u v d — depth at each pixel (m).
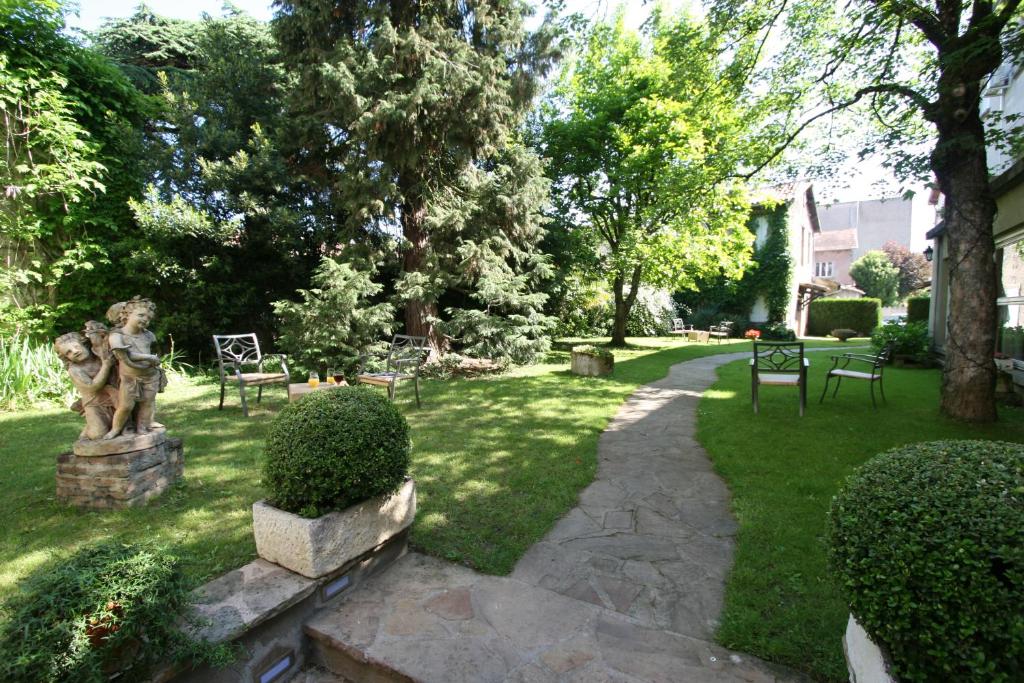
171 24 13.69
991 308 5.23
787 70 6.88
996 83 8.49
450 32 8.32
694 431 5.39
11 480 3.74
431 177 9.35
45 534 2.87
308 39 8.38
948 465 1.51
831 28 6.43
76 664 1.44
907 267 39.22
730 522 3.20
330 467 2.28
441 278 9.23
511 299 9.38
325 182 9.88
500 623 2.19
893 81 6.17
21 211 7.98
